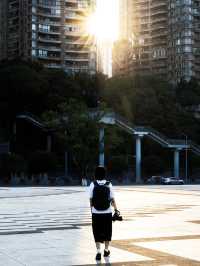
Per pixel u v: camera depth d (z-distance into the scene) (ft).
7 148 296.30
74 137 250.37
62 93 337.93
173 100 390.42
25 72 323.78
